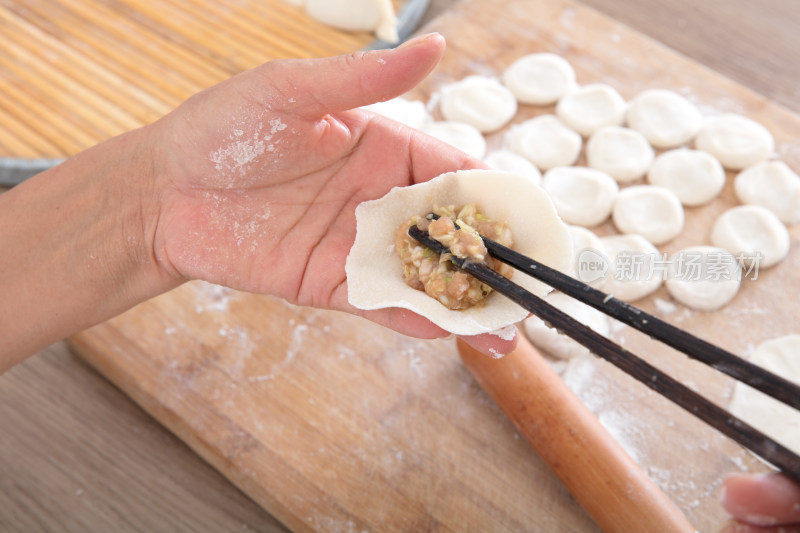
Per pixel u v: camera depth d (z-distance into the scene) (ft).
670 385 1.04
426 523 1.32
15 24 1.83
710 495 1.32
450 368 1.43
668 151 1.64
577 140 1.63
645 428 1.38
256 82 1.22
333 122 1.29
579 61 1.76
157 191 1.32
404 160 1.34
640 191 1.57
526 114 1.70
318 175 1.33
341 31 1.80
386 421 1.39
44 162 1.63
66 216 1.32
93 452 1.40
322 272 1.30
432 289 1.21
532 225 1.25
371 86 1.20
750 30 1.87
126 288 1.36
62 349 1.50
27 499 1.37
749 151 1.60
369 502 1.33
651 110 1.66
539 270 1.16
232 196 1.32
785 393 0.99
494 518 1.32
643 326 1.07
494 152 1.62
